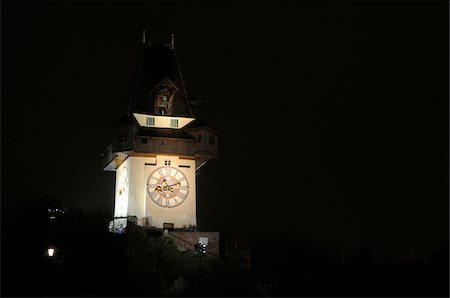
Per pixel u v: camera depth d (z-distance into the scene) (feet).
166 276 229.25
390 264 163.02
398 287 154.20
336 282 167.43
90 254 228.43
